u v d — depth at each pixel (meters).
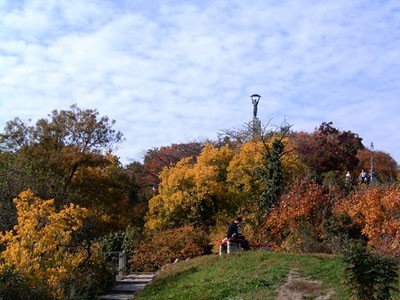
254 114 42.78
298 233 24.61
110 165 38.59
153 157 60.28
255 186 33.50
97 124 38.53
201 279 18.88
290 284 16.53
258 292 16.25
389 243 20.34
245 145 35.31
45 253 17.59
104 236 32.28
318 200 25.91
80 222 19.14
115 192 37.25
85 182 35.62
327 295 15.26
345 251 13.74
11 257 16.67
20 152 34.69
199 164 35.81
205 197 34.12
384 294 12.87
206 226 33.47
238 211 31.66
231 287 16.95
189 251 29.73
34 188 25.83
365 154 55.75
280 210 26.81
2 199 23.97
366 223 22.42
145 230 35.34
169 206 34.22
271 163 31.19
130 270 29.81
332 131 47.03
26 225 17.47
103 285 22.55
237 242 23.38
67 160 34.97
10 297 14.02
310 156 43.88
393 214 21.67
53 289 15.78
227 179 34.44
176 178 34.56
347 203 24.58
